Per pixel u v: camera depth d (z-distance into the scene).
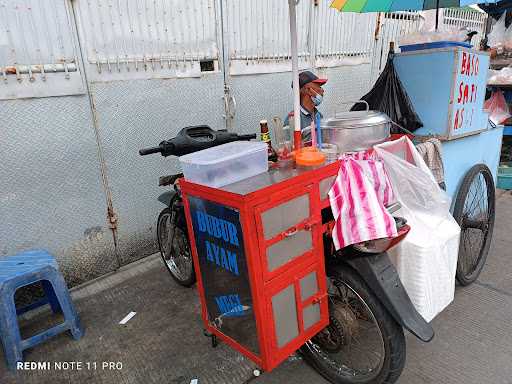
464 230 2.68
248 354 1.69
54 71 2.55
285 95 4.03
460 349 2.13
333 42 4.42
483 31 6.85
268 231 1.44
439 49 2.35
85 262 2.95
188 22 3.14
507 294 2.59
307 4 4.00
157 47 3.01
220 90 3.47
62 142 2.67
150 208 3.22
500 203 4.04
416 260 1.80
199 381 2.03
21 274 2.15
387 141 2.04
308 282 1.64
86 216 2.88
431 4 2.93
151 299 2.76
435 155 2.26
